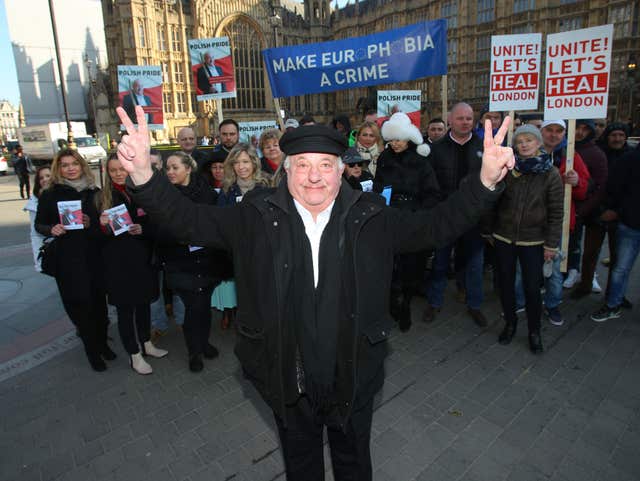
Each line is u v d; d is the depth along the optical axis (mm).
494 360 3764
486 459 2625
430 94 41812
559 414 3012
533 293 3730
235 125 5523
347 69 6129
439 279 4484
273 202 1687
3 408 3334
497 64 4320
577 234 5129
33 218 3826
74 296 3574
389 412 3100
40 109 54094
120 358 4094
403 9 44875
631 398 3156
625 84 26375
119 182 3447
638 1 27328
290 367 1716
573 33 4016
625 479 2439
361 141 5430
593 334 4141
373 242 1688
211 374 3750
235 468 2637
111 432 3010
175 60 47844
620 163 4074
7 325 4988
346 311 1662
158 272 3834
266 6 52844
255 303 1700
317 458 1929
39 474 2635
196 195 3807
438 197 4086
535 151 3547
